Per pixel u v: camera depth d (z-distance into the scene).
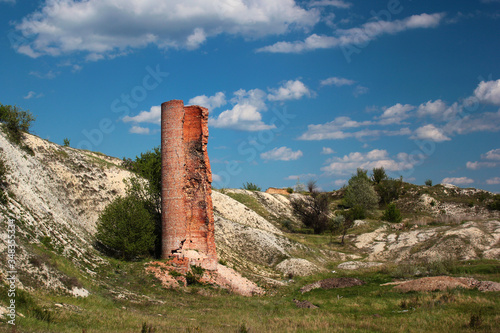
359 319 24.77
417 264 46.38
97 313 21.75
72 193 42.56
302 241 61.41
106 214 37.31
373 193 92.25
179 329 20.55
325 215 78.94
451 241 55.69
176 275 34.44
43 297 21.39
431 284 32.69
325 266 52.66
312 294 35.69
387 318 24.61
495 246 53.25
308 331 21.62
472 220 69.62
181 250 37.22
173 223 37.91
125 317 21.78
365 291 34.47
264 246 52.50
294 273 46.50
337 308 28.89
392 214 80.12
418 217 83.75
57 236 30.86
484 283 31.48
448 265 42.41
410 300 28.78
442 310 25.44
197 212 38.59
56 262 25.78
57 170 43.34
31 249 25.12
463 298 27.70
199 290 33.50
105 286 28.38
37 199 34.97
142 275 33.09
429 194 94.75
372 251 61.03
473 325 21.50
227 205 64.81
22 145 41.88
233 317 25.50
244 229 54.69
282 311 28.44
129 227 36.53
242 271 43.91
